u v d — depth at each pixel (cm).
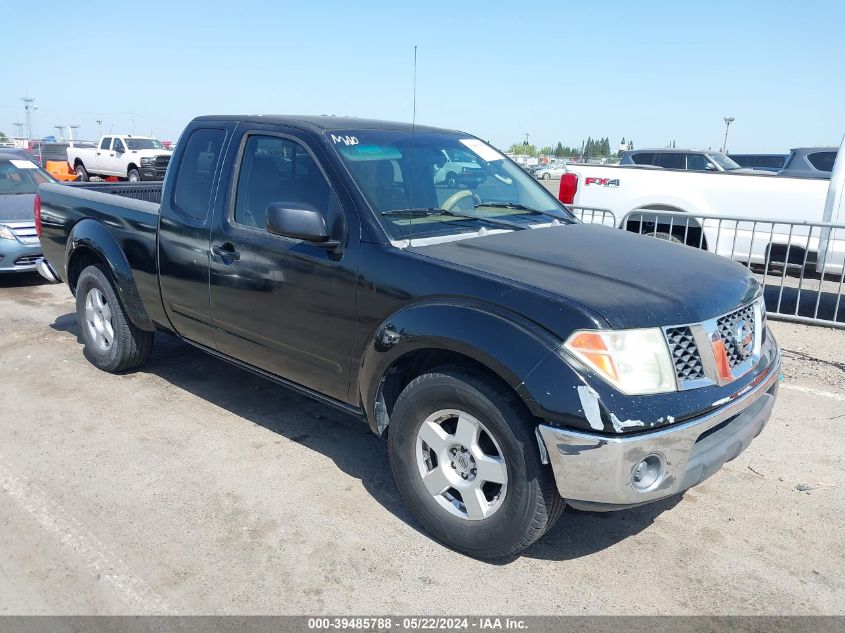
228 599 286
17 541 323
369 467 400
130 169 2644
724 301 308
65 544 321
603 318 268
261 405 485
